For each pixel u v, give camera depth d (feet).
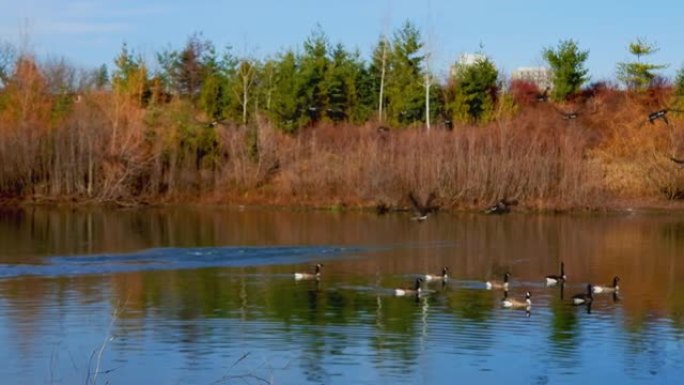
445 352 97.66
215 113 341.82
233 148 285.02
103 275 146.41
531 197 257.34
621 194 267.18
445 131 272.92
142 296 127.75
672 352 98.68
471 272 154.30
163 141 281.33
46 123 282.36
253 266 159.12
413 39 351.05
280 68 340.18
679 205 262.47
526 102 329.72
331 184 271.69
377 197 260.83
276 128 306.96
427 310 119.96
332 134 297.74
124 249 179.63
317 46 359.05
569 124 278.67
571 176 256.73
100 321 110.73
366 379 87.15
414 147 263.70
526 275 151.84
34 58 299.38
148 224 226.38
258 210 264.11
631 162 278.46
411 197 243.19
